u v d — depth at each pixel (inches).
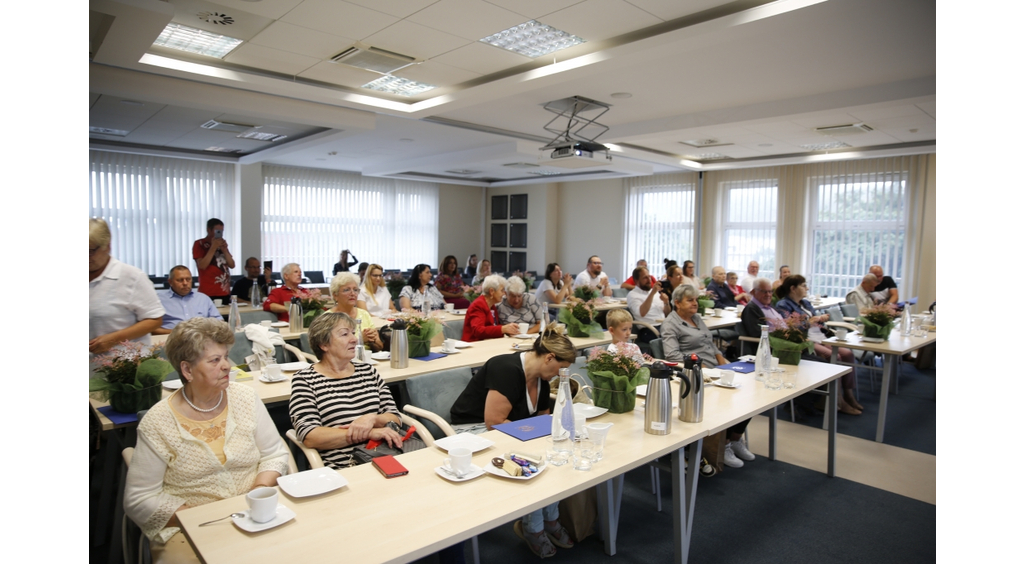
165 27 155.2
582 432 79.2
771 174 381.4
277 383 114.4
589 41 163.9
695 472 94.4
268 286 268.1
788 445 161.3
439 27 155.1
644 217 459.8
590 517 105.9
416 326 142.3
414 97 229.0
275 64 190.9
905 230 323.3
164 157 375.6
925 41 157.8
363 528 58.3
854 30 150.3
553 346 98.3
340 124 249.6
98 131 302.5
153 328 107.4
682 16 145.3
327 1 139.8
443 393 112.7
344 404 93.5
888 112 223.8
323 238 461.4
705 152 338.0
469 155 355.6
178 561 64.8
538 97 227.3
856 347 175.0
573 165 238.8
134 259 365.7
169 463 70.8
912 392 223.6
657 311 243.1
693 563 99.8
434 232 534.0
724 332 235.6
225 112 232.7
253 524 58.1
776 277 378.0
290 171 441.4
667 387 88.6
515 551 102.4
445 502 64.3
